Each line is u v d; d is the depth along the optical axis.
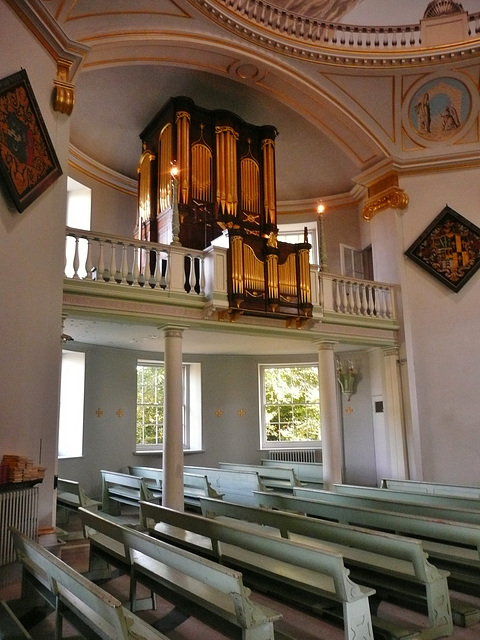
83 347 11.30
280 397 13.84
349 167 13.29
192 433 13.00
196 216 10.43
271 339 10.87
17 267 6.40
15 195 6.14
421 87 11.32
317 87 10.80
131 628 3.31
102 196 12.22
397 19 11.90
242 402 13.45
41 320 6.82
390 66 10.80
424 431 10.84
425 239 11.42
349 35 10.78
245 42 9.84
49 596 4.31
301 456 13.39
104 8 8.23
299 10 10.35
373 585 4.71
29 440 6.44
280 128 12.69
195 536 5.93
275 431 13.65
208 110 11.16
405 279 11.43
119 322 8.53
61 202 7.44
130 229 12.80
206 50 9.59
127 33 8.56
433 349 11.12
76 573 3.30
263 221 11.35
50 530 6.58
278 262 9.55
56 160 7.12
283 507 6.78
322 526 4.86
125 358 12.17
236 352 13.18
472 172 11.54
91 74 10.29
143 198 11.41
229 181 10.88
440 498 7.24
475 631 4.26
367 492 8.26
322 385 10.37
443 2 11.27
